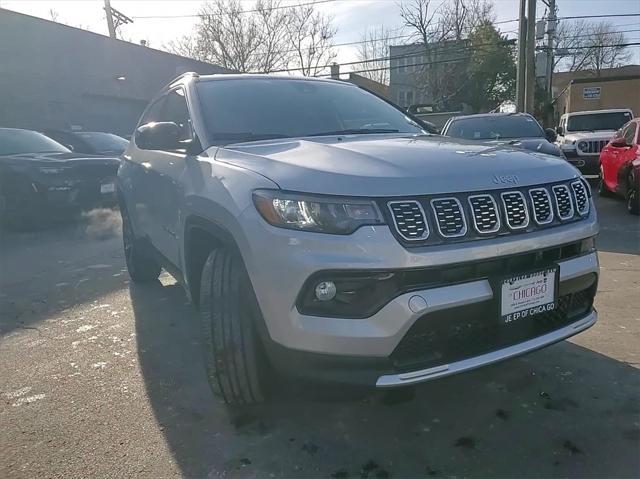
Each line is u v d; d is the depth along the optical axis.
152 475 2.38
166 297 4.86
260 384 2.57
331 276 2.18
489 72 39.88
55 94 19.23
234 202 2.46
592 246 2.77
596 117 14.02
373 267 2.14
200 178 2.89
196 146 3.24
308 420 2.79
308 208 2.23
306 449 2.55
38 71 18.56
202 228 2.81
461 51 40.59
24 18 18.00
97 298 4.90
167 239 3.62
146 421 2.82
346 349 2.18
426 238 2.20
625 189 8.73
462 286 2.24
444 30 41.88
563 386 3.04
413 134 3.53
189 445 2.60
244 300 2.48
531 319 2.49
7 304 4.83
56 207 7.90
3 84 17.47
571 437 2.57
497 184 2.39
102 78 21.16
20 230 8.43
